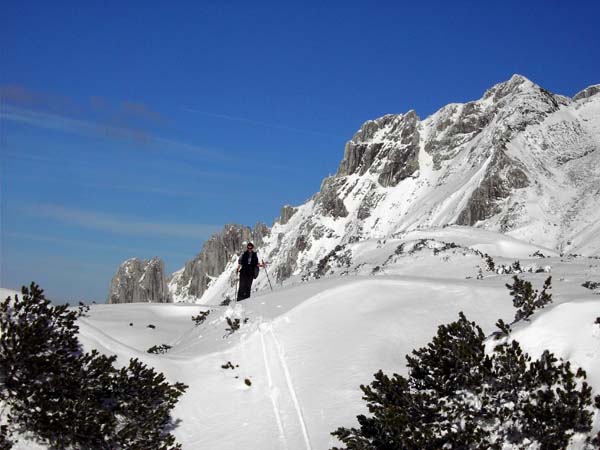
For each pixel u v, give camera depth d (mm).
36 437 10055
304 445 10859
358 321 14516
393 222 172250
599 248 88500
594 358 9719
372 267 30906
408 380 10961
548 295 11797
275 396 12398
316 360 13312
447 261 27516
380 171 197125
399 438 9516
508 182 125500
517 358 9930
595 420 8781
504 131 150875
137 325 24531
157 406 11578
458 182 156500
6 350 10305
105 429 10109
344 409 11609
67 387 10453
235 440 11305
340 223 190625
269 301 16625
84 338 12578
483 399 9828
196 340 16250
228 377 13227
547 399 9141
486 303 14398
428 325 13844
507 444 9281
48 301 11711
